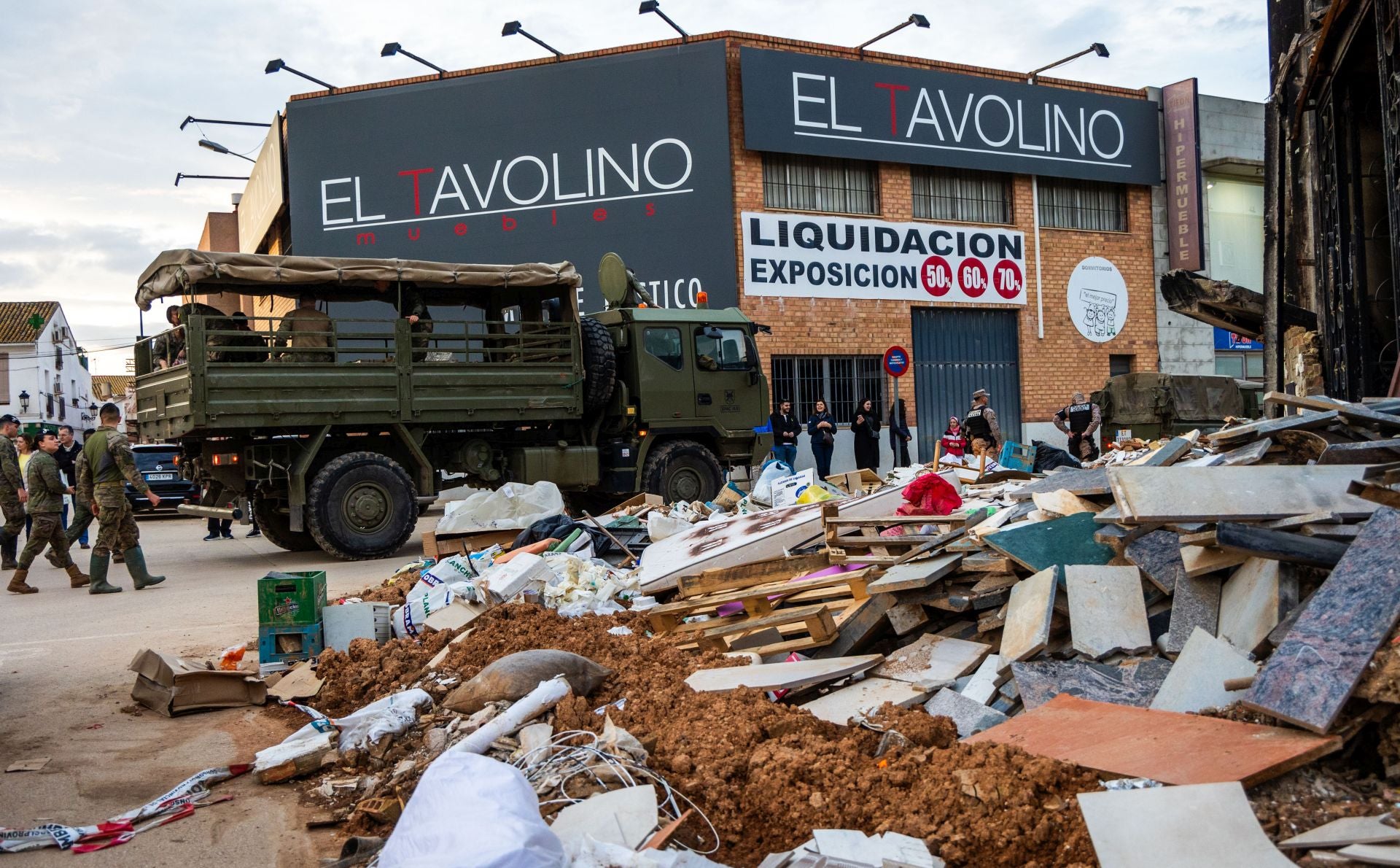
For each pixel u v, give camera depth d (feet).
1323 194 31.63
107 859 11.23
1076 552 15.31
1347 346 30.78
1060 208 75.66
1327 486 13.15
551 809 10.98
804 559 19.24
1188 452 20.16
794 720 12.72
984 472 36.09
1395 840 8.09
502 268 39.32
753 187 65.57
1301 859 8.30
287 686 18.03
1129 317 77.46
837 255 67.72
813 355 67.10
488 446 40.70
